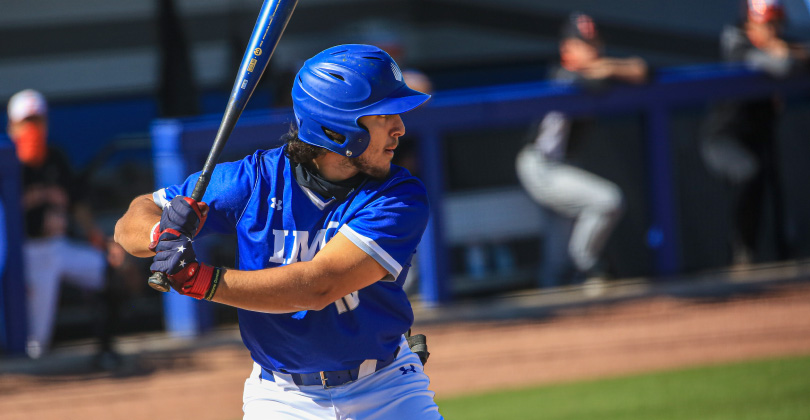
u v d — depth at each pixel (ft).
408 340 30.19
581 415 51.52
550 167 78.43
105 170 75.41
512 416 51.88
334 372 27.40
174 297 71.87
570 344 66.44
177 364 64.64
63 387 60.08
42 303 68.28
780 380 56.80
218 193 26.63
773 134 82.99
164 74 88.84
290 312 25.29
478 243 79.25
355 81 24.97
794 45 83.76
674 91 80.69
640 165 81.56
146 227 26.08
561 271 80.28
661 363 61.62
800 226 86.12
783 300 75.15
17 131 66.85
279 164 26.68
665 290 79.25
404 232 25.50
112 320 64.44
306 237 26.18
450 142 77.82
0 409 55.83
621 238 81.61
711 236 83.97
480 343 67.67
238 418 52.85
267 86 94.99
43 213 67.97
